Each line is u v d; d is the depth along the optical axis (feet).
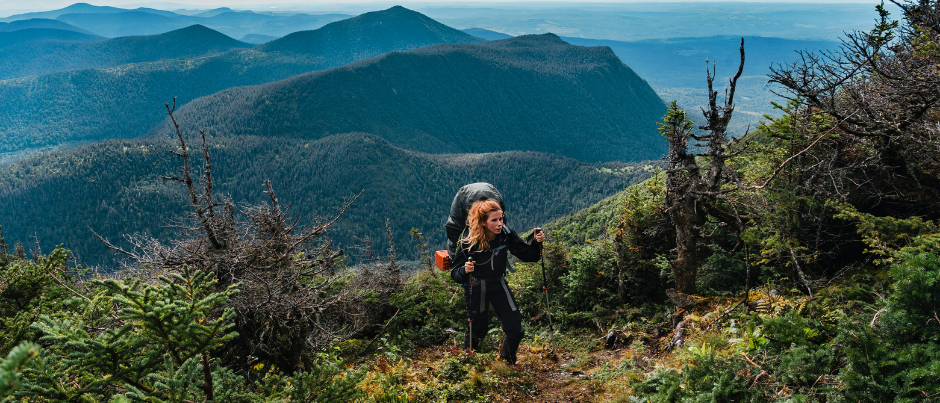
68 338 6.87
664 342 18.43
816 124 17.92
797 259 16.94
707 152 18.84
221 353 14.94
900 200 16.92
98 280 6.99
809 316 12.76
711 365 11.00
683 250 19.07
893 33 16.10
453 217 18.56
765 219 18.16
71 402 6.81
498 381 15.26
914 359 7.47
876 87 16.01
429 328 23.08
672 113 19.77
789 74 16.07
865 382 7.82
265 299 15.72
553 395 14.90
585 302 24.59
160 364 7.65
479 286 16.10
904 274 8.58
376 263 26.76
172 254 15.65
